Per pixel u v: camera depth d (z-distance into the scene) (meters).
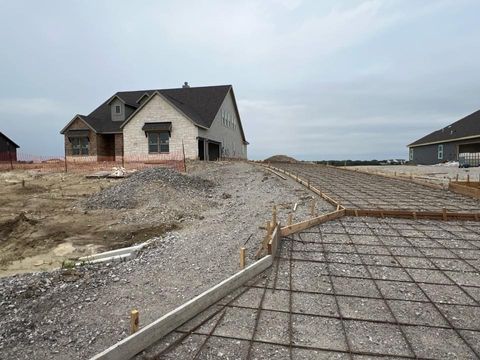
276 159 39.97
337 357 3.14
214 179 16.72
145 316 3.85
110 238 7.56
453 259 5.48
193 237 7.09
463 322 3.70
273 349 3.26
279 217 8.36
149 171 13.88
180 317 3.64
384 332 3.52
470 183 12.08
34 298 4.43
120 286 4.73
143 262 5.75
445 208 8.40
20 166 21.69
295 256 5.69
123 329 3.61
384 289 4.48
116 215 9.43
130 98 28.45
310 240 6.48
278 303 4.14
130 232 7.84
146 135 22.86
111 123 25.17
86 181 15.88
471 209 8.54
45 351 3.26
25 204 10.98
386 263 5.36
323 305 4.09
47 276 5.21
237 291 4.46
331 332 3.53
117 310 4.03
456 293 4.35
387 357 3.12
